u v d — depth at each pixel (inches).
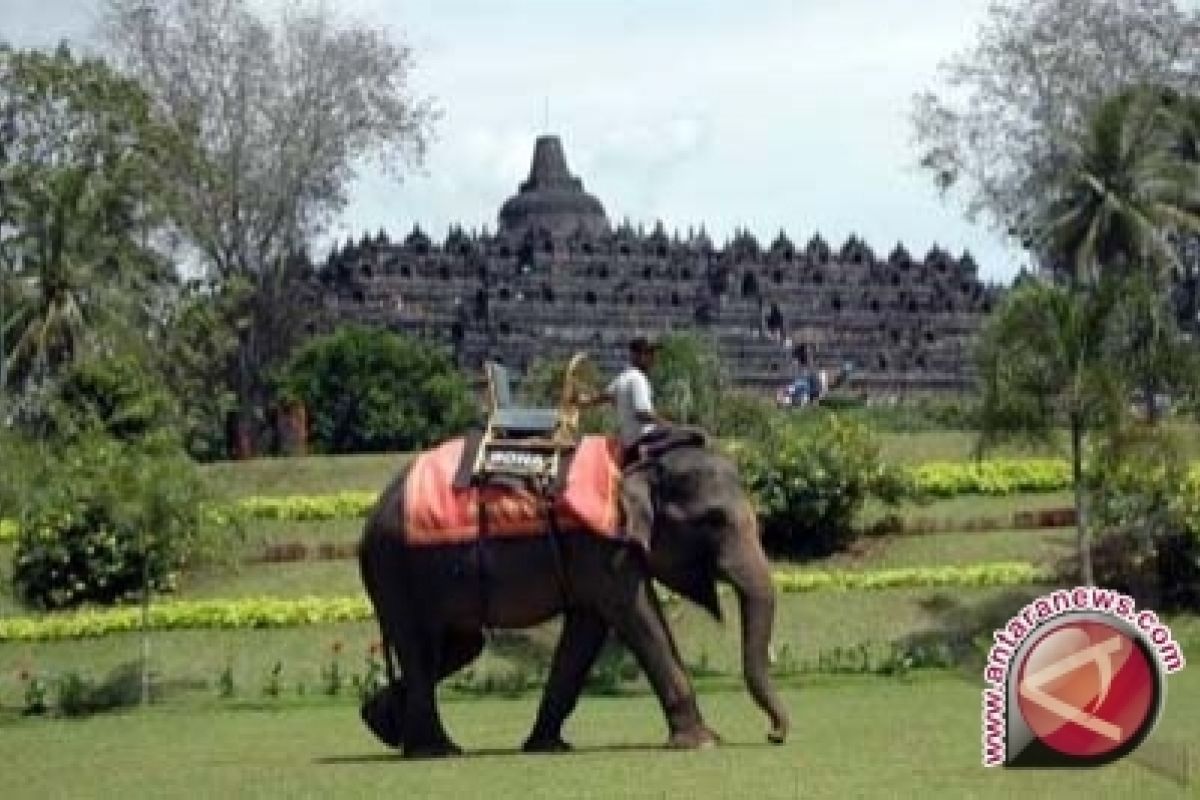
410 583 1561.3
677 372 4092.0
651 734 1752.0
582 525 1521.9
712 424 4013.3
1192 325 5118.1
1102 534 2903.5
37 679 2486.5
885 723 1752.0
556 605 1549.0
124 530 2839.6
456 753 1550.2
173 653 2709.2
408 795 1238.9
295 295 5821.9
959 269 7342.5
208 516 2861.7
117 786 1390.3
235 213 5506.9
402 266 6594.5
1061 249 4382.4
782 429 3157.0
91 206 4352.9
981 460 3063.5
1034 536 3100.4
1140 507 2802.7
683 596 1612.9
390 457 3764.8
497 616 1550.2
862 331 7121.1
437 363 5231.3
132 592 2874.0
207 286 4805.6
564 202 7701.8
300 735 1907.0
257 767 1483.8
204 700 2420.0
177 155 4862.2
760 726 1763.0
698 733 1525.6
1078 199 4320.9
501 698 2354.8
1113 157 4291.3
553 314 6658.5
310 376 5093.5
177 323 4635.8
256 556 3115.2
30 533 2881.4
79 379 3617.1
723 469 1560.0
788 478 3036.4
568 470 1541.6
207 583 3004.4
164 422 3641.7
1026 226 4995.1
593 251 6855.3
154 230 4596.5
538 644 2669.8
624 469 1562.5
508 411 1593.3
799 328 7047.2
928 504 3262.8
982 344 2824.8
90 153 4463.6
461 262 6712.6
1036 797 1130.0
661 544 1547.7
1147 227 4242.1
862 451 3075.8
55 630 2753.4
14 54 4439.0
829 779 1237.7
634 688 2416.3
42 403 3988.7
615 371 6609.3
